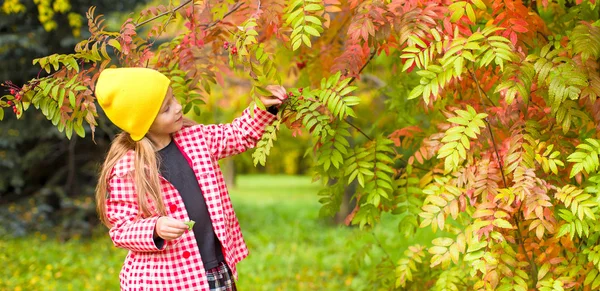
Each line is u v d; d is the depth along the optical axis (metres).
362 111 7.49
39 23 8.77
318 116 2.59
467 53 2.33
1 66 8.59
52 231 9.02
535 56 2.43
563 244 2.76
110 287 6.35
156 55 3.24
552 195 2.72
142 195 2.41
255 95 2.50
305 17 2.52
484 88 3.00
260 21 3.02
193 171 2.52
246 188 22.08
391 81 3.88
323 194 3.29
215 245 2.53
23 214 9.17
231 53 2.48
